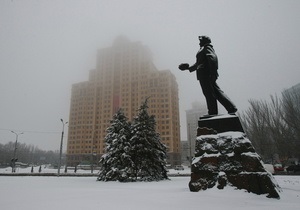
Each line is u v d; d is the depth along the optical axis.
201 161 8.79
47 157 135.62
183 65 11.54
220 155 8.61
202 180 8.45
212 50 10.78
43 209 5.67
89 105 122.62
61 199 7.23
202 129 9.59
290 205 5.96
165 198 7.15
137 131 21.38
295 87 40.91
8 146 120.00
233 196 7.19
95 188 11.32
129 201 6.67
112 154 20.58
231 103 9.95
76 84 128.38
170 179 21.81
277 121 37.91
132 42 123.50
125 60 122.44
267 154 41.78
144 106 22.88
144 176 20.06
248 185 7.59
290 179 16.98
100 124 118.31
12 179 20.53
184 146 115.75
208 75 10.75
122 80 120.25
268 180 7.32
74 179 21.22
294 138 34.28
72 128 122.06
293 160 48.62
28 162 116.88
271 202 6.39
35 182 16.52
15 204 6.39
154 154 21.36
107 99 120.44
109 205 6.07
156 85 110.44
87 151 116.00
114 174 19.53
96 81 124.56
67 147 119.75
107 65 125.50
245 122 46.09
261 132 41.28
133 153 20.67
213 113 10.35
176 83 118.19
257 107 42.19
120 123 22.16
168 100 107.31
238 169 8.05
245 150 8.36
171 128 103.00
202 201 6.55
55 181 17.84
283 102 36.97
